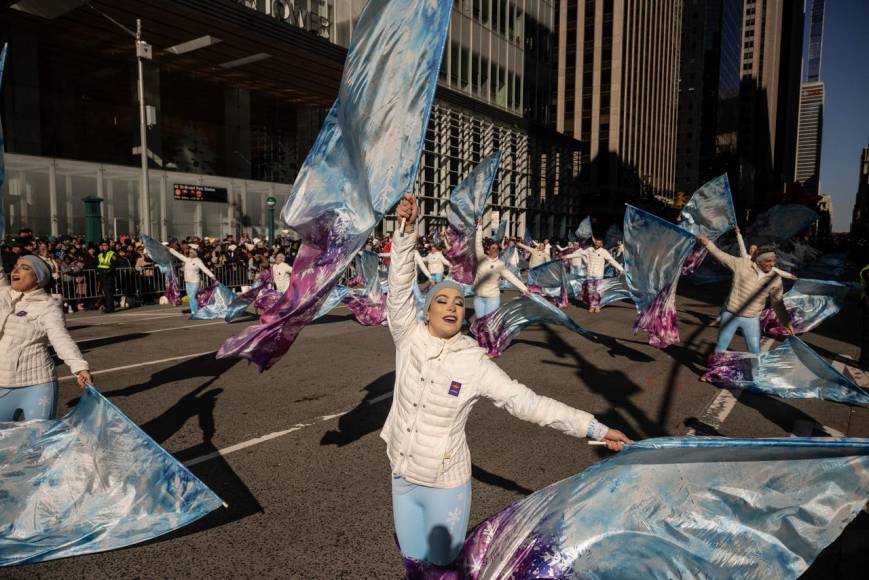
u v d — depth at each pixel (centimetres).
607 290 1439
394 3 323
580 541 244
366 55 335
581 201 8219
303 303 360
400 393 253
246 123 2909
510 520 262
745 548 236
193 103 2702
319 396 661
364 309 1126
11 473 331
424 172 3503
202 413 596
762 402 657
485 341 849
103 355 878
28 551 308
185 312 1411
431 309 250
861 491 228
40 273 380
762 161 19600
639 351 951
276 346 369
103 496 338
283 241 2459
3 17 1970
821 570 329
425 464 241
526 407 235
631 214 835
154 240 1412
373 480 438
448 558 246
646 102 9300
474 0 3975
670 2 10544
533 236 4872
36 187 1906
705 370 816
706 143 13062
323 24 2705
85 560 326
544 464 467
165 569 319
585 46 8200
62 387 692
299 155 3241
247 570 319
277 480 436
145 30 2109
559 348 970
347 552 338
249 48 2305
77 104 2298
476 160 4000
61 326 377
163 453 336
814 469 233
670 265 805
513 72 4494
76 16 1962
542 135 4819
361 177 335
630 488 249
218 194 2444
